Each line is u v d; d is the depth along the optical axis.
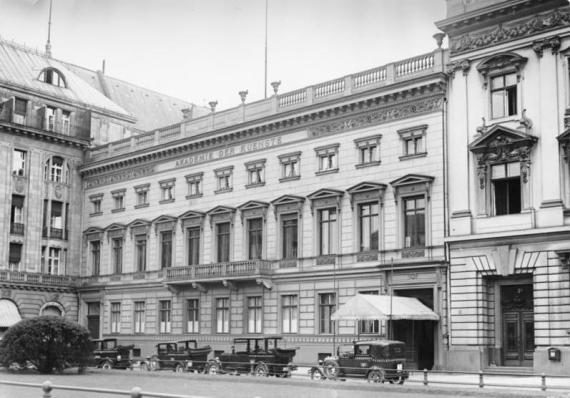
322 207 49.41
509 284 40.41
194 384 31.91
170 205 60.97
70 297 68.50
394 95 45.88
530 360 39.25
